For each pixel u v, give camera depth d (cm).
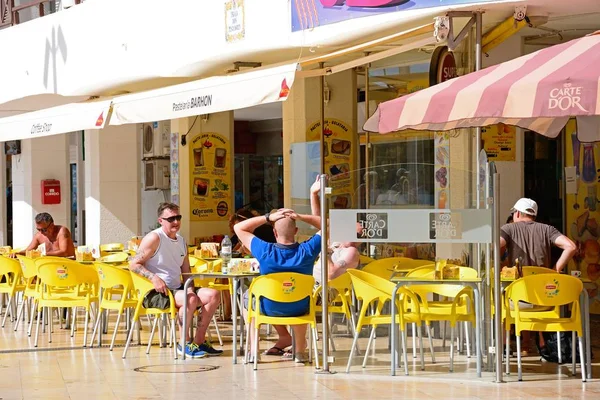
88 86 2125
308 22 1545
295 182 1933
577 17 1526
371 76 1797
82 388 1173
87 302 1549
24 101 2459
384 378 1212
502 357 1184
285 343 1420
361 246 1243
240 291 1462
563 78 984
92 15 2102
